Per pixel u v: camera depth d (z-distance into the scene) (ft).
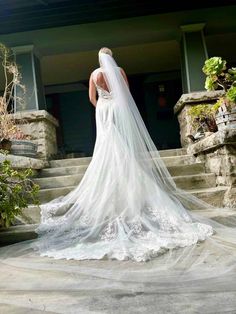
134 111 8.63
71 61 20.77
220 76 10.43
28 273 5.44
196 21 15.30
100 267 5.48
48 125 15.47
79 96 26.78
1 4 14.32
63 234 7.38
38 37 15.78
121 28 15.69
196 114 12.34
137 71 23.95
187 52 15.01
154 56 21.26
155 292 4.25
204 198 9.27
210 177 10.46
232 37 18.92
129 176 7.73
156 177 8.34
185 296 4.09
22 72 15.48
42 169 12.71
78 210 7.72
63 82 24.81
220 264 5.16
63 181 11.56
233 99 9.04
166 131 25.79
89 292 4.43
